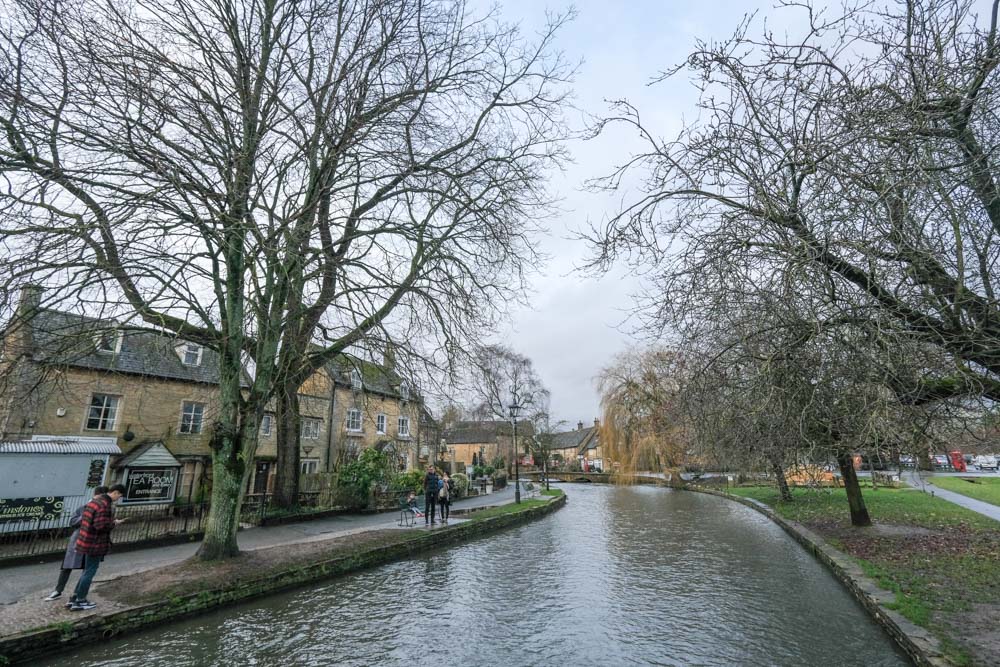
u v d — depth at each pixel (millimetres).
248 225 10156
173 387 22344
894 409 4809
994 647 6348
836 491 28391
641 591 11070
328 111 11391
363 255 12805
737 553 14961
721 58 5961
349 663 7473
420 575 12562
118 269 9523
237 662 7492
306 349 14133
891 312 4809
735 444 8172
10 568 10930
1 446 13953
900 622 7477
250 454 12016
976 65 4922
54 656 7453
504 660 7535
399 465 31969
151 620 8633
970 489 28078
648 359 33000
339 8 12141
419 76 12938
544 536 18469
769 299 5340
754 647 7832
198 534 14328
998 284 5117
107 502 8766
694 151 6602
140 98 9602
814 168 5172
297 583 11227
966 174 4922
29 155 9445
